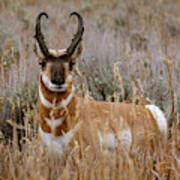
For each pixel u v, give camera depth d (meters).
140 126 16.84
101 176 13.37
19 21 40.16
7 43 29.22
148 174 14.75
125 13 46.88
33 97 22.03
